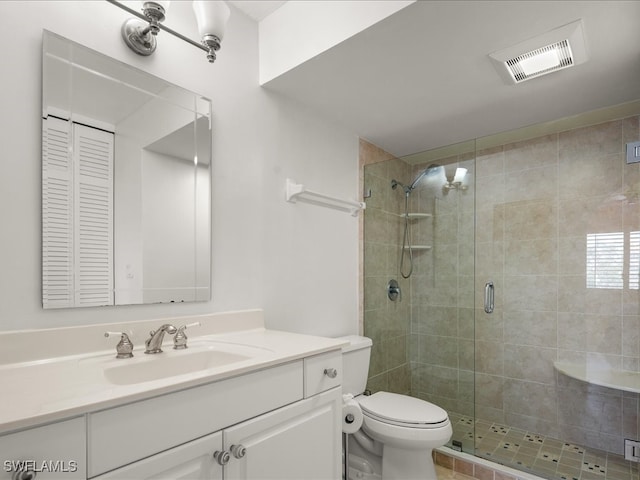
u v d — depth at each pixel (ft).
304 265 6.76
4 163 3.52
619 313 7.39
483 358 8.94
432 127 7.94
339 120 7.57
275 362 3.67
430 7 4.25
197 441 3.01
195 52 5.22
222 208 5.44
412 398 6.54
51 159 3.80
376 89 6.25
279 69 5.80
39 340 3.58
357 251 8.25
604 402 7.38
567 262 8.00
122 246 4.31
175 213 4.83
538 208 8.42
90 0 4.20
